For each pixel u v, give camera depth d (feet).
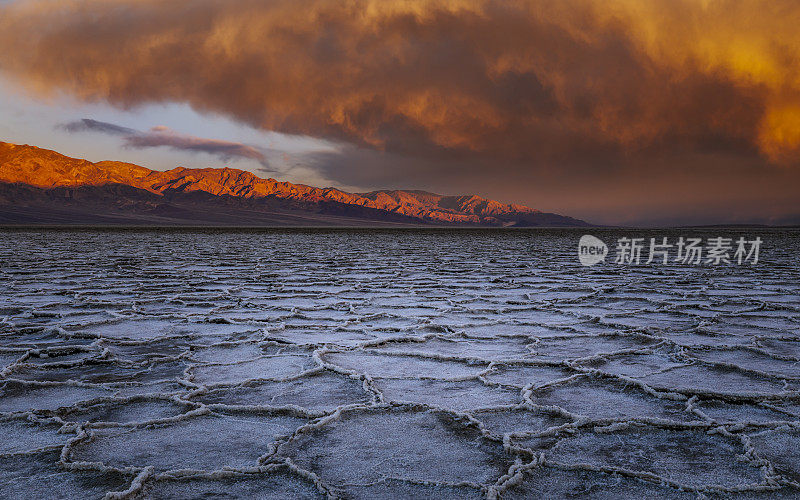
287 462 6.64
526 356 12.26
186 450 7.10
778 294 23.03
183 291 23.53
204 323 16.21
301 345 13.15
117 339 13.73
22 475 6.35
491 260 43.93
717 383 10.02
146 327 15.58
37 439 7.43
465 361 11.81
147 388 9.80
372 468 6.56
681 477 6.29
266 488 6.08
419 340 13.89
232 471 6.41
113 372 10.93
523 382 10.23
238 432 7.73
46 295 21.95
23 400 9.10
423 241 88.94
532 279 29.01
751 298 21.49
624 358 12.07
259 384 10.11
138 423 7.97
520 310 18.83
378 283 26.86
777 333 14.73
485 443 7.32
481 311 18.54
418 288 25.02
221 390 9.73
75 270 32.96
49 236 94.38
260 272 32.37
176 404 8.89
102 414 8.46
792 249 67.10
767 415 8.30
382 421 8.15
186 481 6.23
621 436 7.53
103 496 5.83
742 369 10.87
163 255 47.75
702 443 7.27
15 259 40.63
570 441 7.36
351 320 16.76
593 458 6.82
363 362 11.73
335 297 22.06
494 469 6.53
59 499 5.78
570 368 11.16
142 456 6.91
